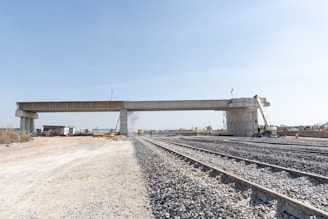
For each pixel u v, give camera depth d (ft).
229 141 135.13
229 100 242.37
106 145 128.16
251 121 240.94
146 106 241.55
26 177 41.57
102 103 244.01
